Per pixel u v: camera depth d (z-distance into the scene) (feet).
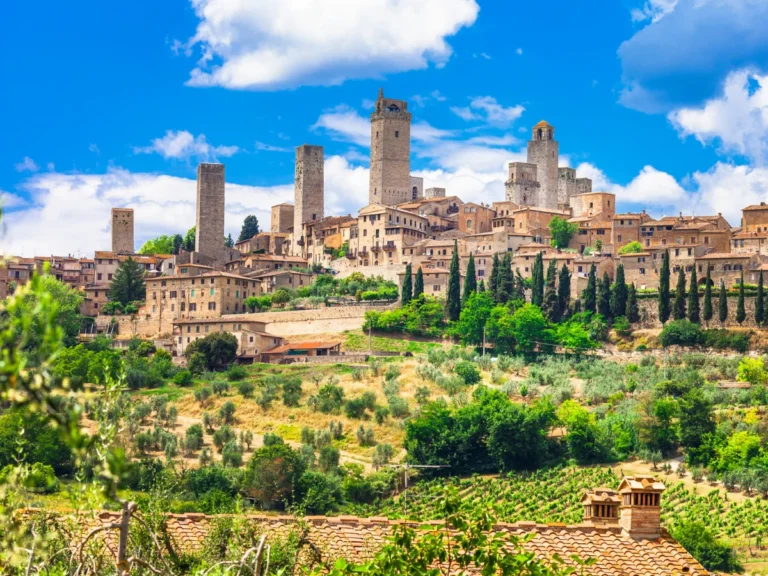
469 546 118.42
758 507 504.02
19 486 94.48
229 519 148.46
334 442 640.58
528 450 579.89
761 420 611.06
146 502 154.40
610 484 547.90
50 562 111.86
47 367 61.11
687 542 419.74
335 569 112.68
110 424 89.97
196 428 630.74
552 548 162.20
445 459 581.94
